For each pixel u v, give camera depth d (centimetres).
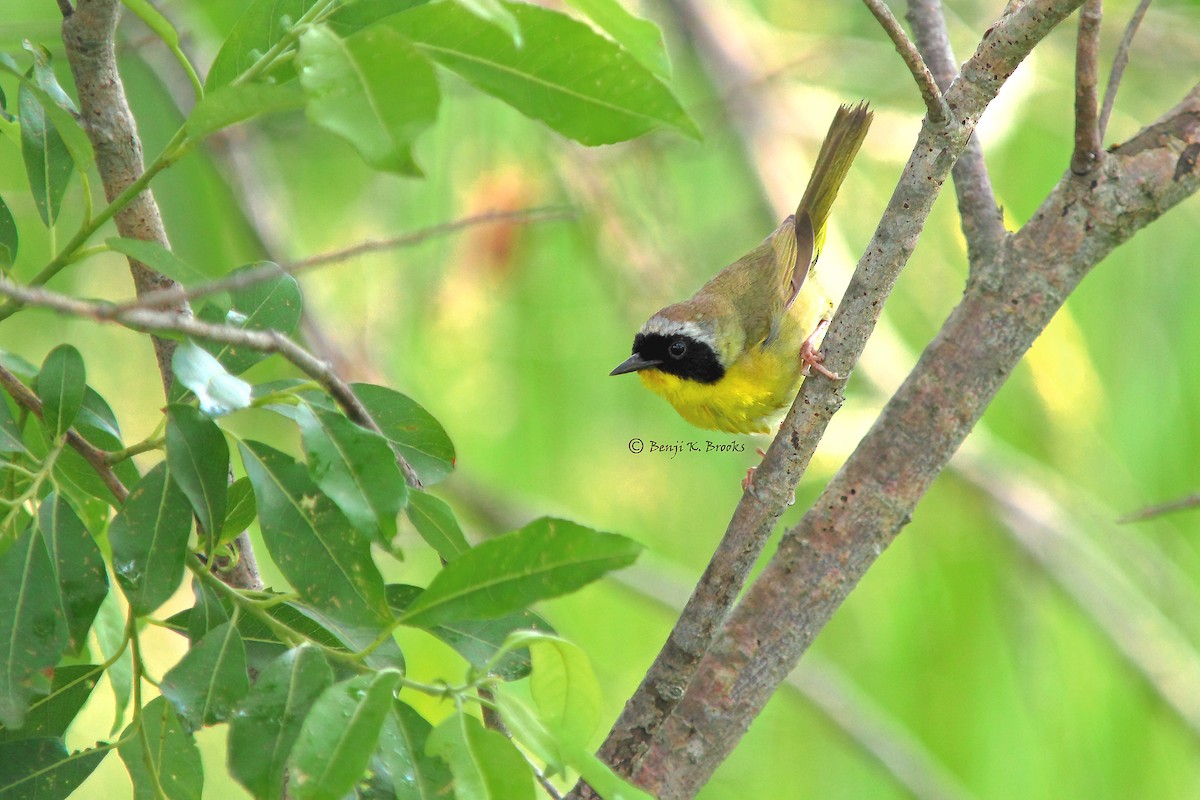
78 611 392
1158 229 1142
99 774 986
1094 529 1225
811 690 1102
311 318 1076
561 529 366
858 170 1312
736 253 1359
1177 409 1134
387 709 339
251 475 407
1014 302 505
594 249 1185
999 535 1198
